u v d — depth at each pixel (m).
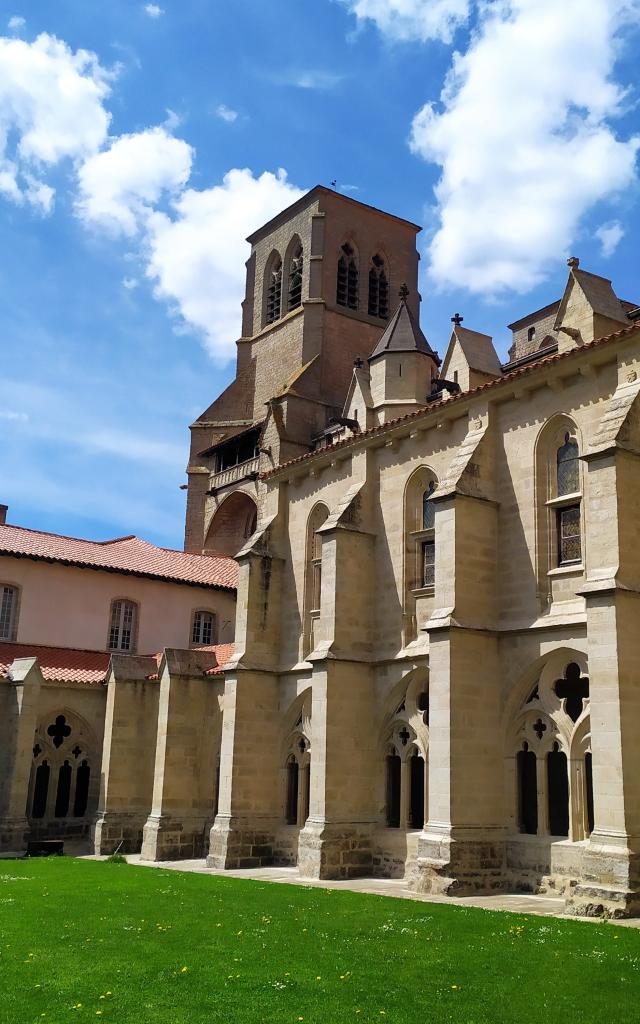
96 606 49.75
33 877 28.97
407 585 32.53
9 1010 13.00
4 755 41.75
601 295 29.25
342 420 39.47
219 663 40.94
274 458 52.88
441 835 26.22
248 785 35.88
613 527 23.48
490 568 28.58
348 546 33.62
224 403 65.81
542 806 26.22
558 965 15.15
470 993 13.67
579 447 26.81
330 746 31.64
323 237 62.59
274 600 38.53
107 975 14.98
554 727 26.19
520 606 27.77
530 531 27.88
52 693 44.28
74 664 46.72
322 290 61.44
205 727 40.00
